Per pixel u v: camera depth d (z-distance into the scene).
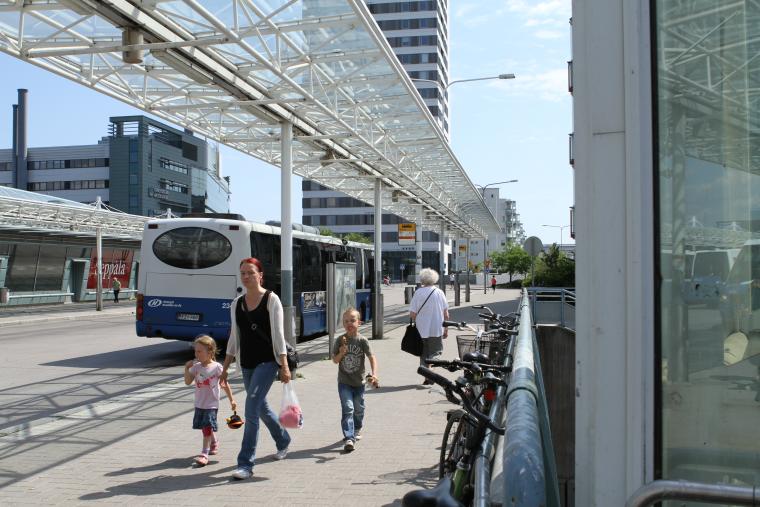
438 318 10.59
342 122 12.28
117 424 8.28
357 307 23.25
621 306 1.72
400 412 8.75
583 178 1.77
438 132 16.12
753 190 1.80
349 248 22.06
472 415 3.56
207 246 14.74
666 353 1.73
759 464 1.76
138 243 46.97
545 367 7.30
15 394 10.49
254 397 6.07
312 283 18.41
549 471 2.21
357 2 8.74
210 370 6.47
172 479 5.94
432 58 107.69
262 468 6.26
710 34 1.78
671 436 1.74
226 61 10.20
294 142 15.62
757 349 1.79
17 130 115.06
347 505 5.22
